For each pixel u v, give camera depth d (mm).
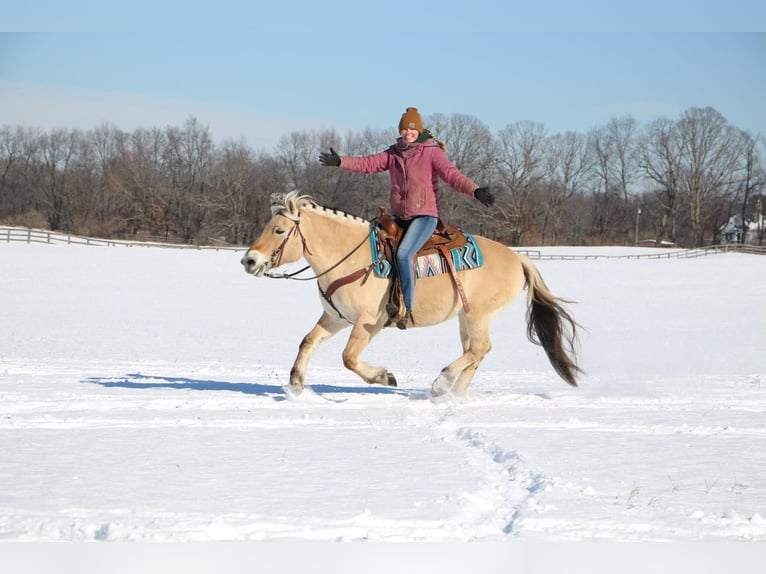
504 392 12883
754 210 116125
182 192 104438
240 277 55438
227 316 35562
